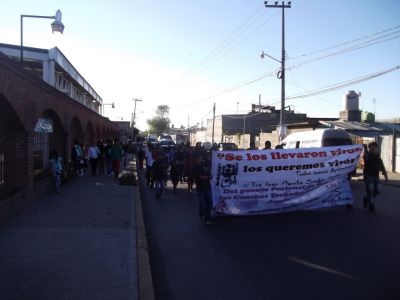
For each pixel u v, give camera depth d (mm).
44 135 15539
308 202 12633
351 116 45406
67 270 6457
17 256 7141
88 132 30297
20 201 11055
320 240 9125
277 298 5867
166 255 8094
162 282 6578
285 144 26656
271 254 8086
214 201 11742
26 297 5375
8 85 9531
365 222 11062
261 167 12094
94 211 11438
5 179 11445
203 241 9188
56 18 15102
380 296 5926
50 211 11320
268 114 71562
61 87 29625
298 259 7734
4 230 8977
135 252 7496
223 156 11820
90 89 44281
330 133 22141
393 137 28234
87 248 7703
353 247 8523
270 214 12328
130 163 36031
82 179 20172
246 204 12047
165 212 12953
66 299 5336
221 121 71625
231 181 11891
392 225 10648
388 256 7871
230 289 6242
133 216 10797
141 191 18266
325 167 12664
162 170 15867
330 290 6160
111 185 17766
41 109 13273
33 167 12641
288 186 12383
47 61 24688
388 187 19906
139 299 5398
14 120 10812
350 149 12836
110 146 23062
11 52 23750
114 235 8703
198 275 6895
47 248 7645
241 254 8125
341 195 12945
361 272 6961
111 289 5715
